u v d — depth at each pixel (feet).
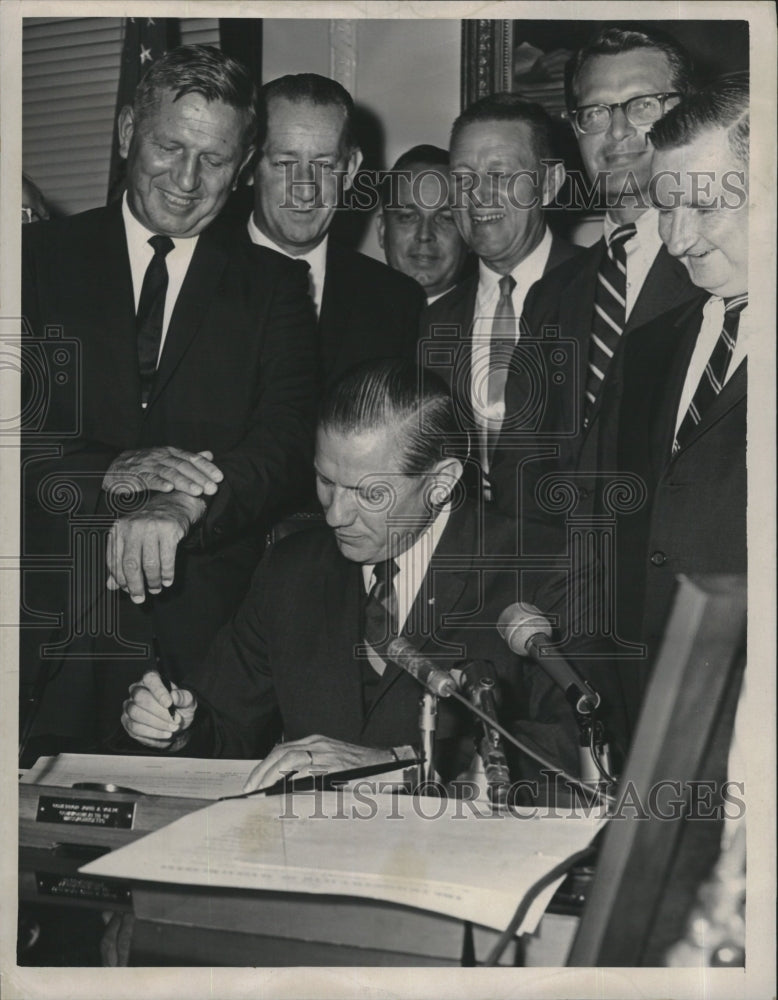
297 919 3.71
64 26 8.02
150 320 7.99
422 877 3.64
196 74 7.89
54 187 8.07
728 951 5.65
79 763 5.88
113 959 5.71
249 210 8.04
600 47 7.59
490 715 4.76
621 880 2.97
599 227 7.66
